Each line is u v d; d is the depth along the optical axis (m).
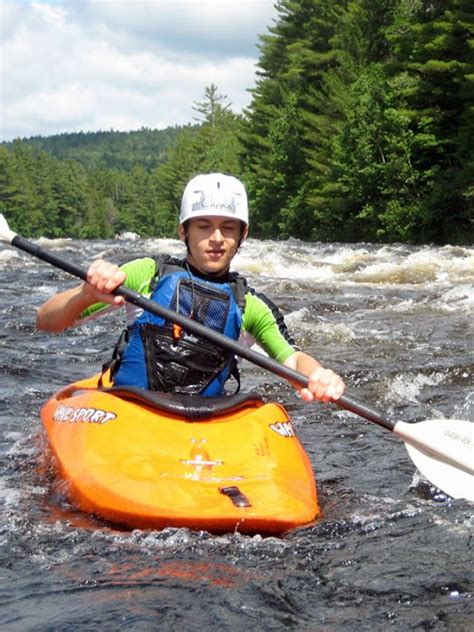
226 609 2.84
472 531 3.70
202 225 4.36
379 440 5.66
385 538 3.58
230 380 7.56
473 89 32.69
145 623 2.71
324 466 5.04
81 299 4.16
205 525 3.46
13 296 12.24
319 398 4.05
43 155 143.38
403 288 14.19
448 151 35.59
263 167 56.28
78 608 2.83
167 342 4.35
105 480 3.75
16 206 135.25
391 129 36.12
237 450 4.00
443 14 36.62
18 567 3.20
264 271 17.52
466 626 2.76
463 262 17.44
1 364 7.64
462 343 8.86
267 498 3.63
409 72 36.59
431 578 3.15
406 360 8.07
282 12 61.44
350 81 45.66
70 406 4.52
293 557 3.31
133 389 4.26
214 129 95.56
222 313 4.39
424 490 4.53
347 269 17.83
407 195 36.00
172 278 4.38
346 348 8.71
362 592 3.01
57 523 3.65
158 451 3.93
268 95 61.19
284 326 4.59
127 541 3.42
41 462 4.55
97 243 26.45
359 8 47.06
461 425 4.27
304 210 47.03
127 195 148.50
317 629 2.72
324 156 44.56
